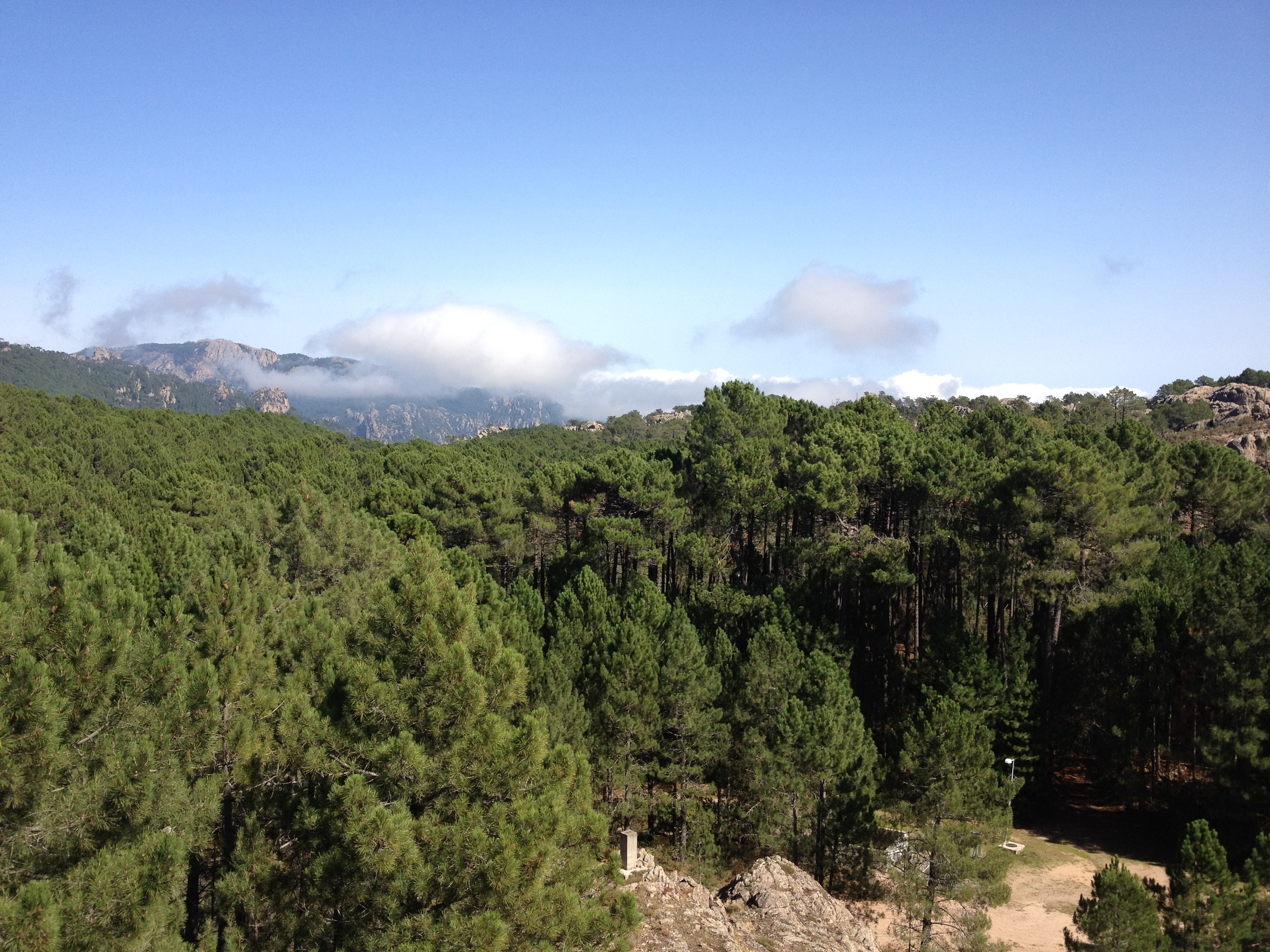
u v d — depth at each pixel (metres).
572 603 35.00
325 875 12.88
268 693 16.66
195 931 15.12
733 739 30.62
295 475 72.25
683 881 20.62
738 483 46.19
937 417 73.81
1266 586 29.75
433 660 14.07
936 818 24.62
